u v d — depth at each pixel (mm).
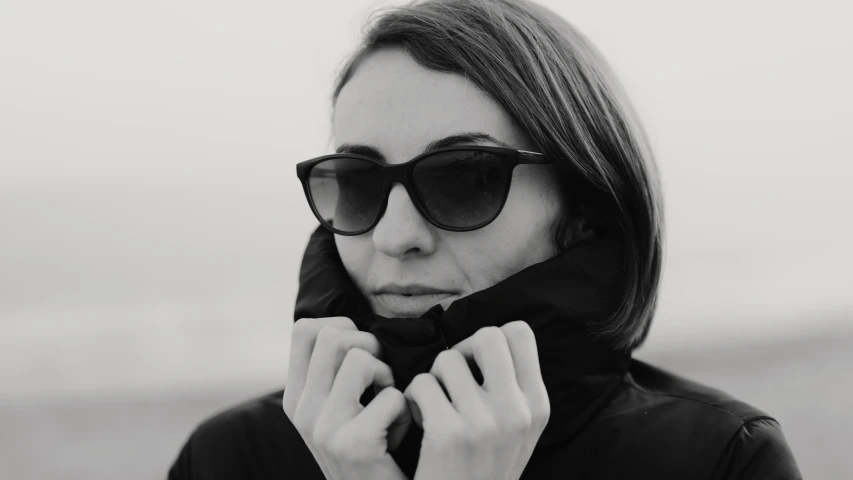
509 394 1188
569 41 1565
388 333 1309
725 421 1366
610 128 1517
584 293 1395
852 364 7250
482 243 1385
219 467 1583
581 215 1507
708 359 8055
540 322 1345
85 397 8117
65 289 14070
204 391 8281
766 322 10008
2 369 9508
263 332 11383
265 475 1553
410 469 1387
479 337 1226
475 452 1167
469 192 1363
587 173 1451
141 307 12969
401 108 1395
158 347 10625
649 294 1546
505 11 1505
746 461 1313
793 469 1322
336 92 1697
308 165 1500
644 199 1521
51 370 9453
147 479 5453
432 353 1294
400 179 1375
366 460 1194
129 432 6738
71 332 11523
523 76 1421
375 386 1321
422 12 1471
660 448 1355
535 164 1422
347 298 1453
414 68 1409
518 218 1402
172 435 6621
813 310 10445
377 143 1407
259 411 1662
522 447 1221
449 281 1393
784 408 5887
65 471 5676
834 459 4742
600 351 1425
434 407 1187
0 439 6535
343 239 1496
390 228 1371
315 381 1288
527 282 1351
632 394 1523
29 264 15633
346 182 1450
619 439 1388
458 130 1376
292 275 15141
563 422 1397
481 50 1397
